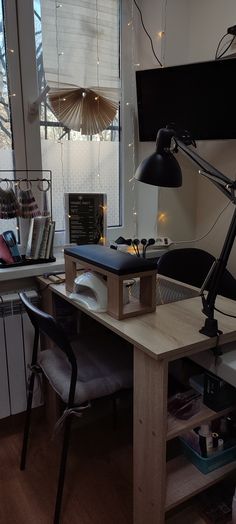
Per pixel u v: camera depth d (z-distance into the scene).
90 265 1.40
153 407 1.15
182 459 1.41
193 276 2.02
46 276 1.78
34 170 1.94
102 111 2.05
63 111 1.94
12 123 1.86
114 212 2.31
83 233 2.03
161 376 1.10
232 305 1.45
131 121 2.22
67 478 1.63
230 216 2.15
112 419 2.02
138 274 1.29
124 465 1.71
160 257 2.04
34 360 1.66
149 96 2.01
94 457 1.75
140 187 2.31
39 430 1.92
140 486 1.28
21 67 1.83
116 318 1.30
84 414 2.05
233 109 1.81
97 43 2.02
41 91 1.90
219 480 1.35
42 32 1.86
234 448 1.38
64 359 1.59
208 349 1.23
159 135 1.22
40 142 1.94
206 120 1.89
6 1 1.73
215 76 1.80
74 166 2.09
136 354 1.19
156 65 2.11
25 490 1.57
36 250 1.86
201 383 1.38
